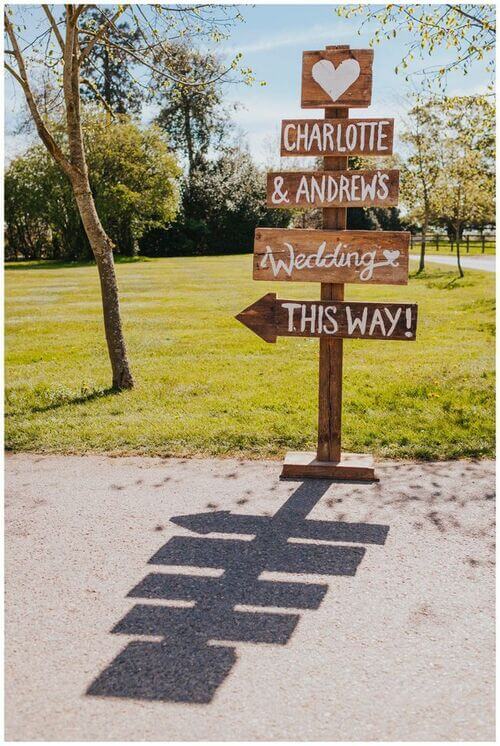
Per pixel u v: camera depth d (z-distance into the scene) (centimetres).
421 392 796
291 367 989
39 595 384
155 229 4803
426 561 416
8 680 312
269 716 287
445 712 288
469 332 1277
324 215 549
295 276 549
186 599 379
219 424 688
